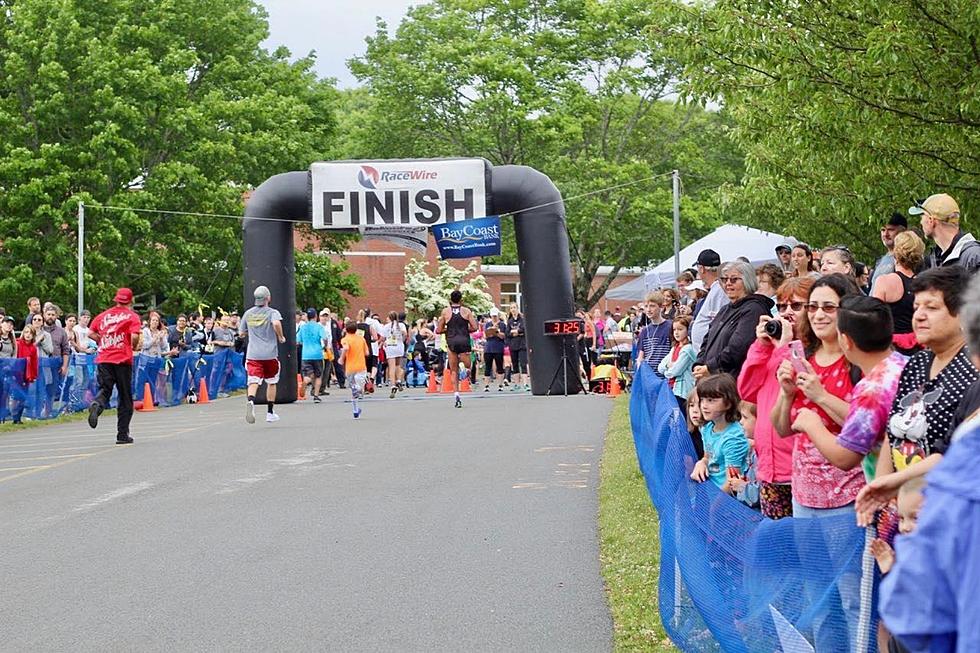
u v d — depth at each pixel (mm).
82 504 10727
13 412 19453
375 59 49625
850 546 3984
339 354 32281
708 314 10523
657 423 8016
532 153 48656
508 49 47438
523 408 20734
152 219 38125
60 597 7285
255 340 18516
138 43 39812
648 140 51719
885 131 10719
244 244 25031
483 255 24672
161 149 39188
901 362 4469
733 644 4797
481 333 38844
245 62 44219
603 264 54000
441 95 47938
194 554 8461
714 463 6809
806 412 4691
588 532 8922
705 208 47844
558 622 6500
